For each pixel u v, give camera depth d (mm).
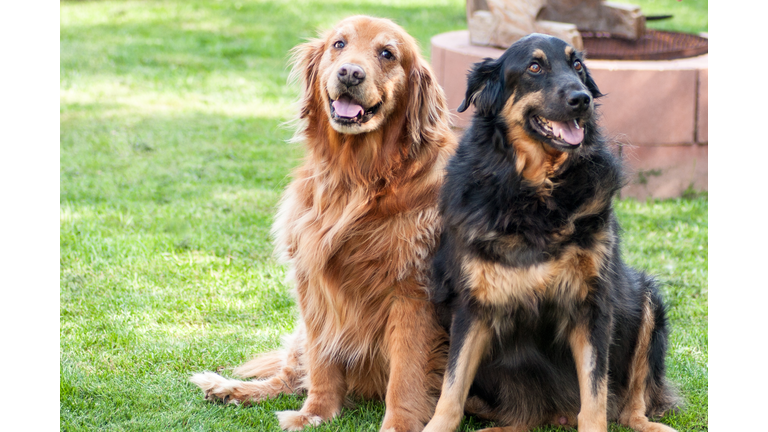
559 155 3553
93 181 8391
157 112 11391
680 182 7988
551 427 4000
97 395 4207
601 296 3531
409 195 4039
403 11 18906
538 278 3525
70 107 11461
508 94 3691
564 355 3832
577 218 3496
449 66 8516
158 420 3941
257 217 7379
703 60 8102
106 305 5461
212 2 20031
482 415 4152
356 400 4422
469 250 3615
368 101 3908
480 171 3697
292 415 3994
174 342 4934
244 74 13781
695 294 5758
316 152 4312
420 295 3975
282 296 5707
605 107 7770
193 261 6305
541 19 8797
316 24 17688
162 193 8070
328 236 4043
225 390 4223
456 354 3680
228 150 9680
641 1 20016
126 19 17938
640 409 3961
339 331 4145
